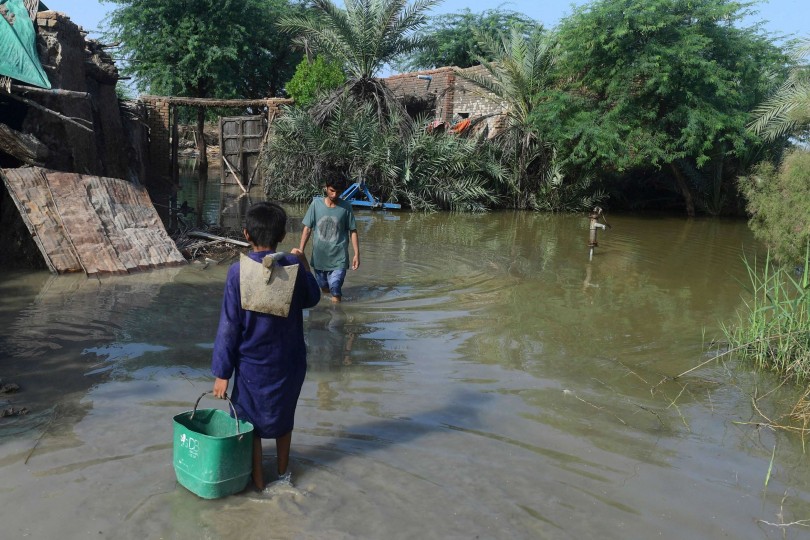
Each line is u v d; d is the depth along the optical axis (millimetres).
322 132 19172
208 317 6809
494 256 11383
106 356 5574
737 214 21656
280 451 3742
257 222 3609
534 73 20906
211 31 29922
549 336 6781
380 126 19734
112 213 9281
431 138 19047
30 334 6051
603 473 3982
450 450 4172
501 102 22453
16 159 9492
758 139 18891
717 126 17953
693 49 17703
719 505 3682
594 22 18562
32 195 8664
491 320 7277
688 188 21484
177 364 5445
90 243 8727
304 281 3713
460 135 22000
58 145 9758
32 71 9203
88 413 4461
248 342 3545
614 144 18828
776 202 11234
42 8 10930
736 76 19000
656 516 3541
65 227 8672
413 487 3713
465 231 14703
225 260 9773
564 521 3455
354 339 6355
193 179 25578
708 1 18953
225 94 30969
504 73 21359
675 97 19016
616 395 5258
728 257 12422
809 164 10977
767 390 5551
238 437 3426
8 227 8992
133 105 18281
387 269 9797
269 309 3500
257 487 3631
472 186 19172
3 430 4160
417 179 19125
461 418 4664
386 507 3502
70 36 10852
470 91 22922
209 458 3387
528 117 20266
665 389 5449
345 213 7570
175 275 8680
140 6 29609
